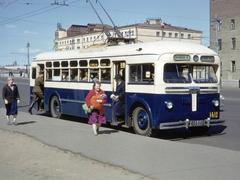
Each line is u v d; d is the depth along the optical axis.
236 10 77.06
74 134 14.16
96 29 63.12
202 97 14.23
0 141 13.42
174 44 14.12
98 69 16.56
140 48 14.36
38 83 20.80
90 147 11.80
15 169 9.68
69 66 18.59
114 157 10.39
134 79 14.54
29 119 18.72
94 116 13.90
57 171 9.34
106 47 16.23
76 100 18.05
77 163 10.07
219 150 11.03
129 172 8.94
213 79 14.59
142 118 14.23
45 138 13.49
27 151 11.78
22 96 37.34
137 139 12.96
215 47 81.19
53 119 18.73
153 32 113.38
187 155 10.39
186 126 13.86
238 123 17.75
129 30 88.44
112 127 16.78
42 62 20.77
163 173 8.70
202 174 8.53
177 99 13.73
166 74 13.62
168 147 11.53
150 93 13.82
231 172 8.66
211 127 16.66
